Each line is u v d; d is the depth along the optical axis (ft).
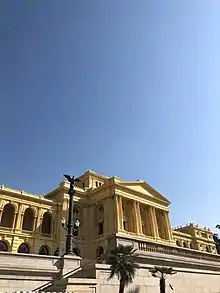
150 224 197.36
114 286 68.18
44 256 69.72
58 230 169.48
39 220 167.94
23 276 62.85
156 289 80.43
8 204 160.76
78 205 191.21
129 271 68.23
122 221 175.42
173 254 101.55
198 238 292.61
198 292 97.14
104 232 173.37
